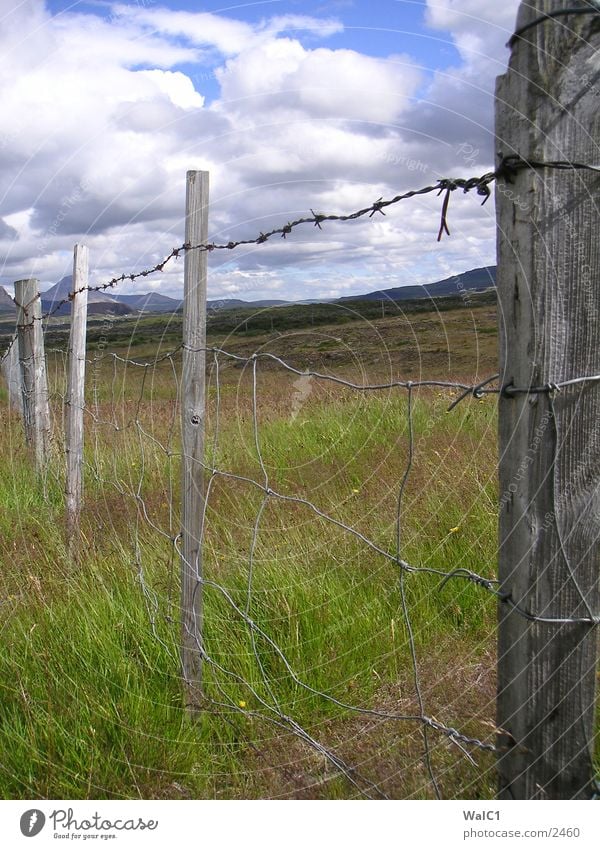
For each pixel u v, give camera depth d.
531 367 1.38
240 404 6.33
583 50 1.29
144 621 2.91
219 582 3.19
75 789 2.22
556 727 1.50
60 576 3.40
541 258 1.35
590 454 1.39
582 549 1.42
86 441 5.34
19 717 2.46
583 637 1.46
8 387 5.94
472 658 2.73
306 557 3.35
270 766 2.30
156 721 2.46
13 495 4.76
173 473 4.61
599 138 1.31
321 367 5.67
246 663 2.71
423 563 3.30
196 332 2.57
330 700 2.33
